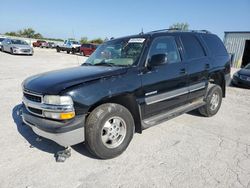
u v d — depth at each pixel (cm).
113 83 313
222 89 561
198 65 458
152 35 392
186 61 434
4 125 439
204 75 477
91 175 287
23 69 1238
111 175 287
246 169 304
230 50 2202
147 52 367
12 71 1143
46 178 279
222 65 532
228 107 624
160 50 392
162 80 378
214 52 522
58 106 278
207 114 511
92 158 326
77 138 290
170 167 306
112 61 388
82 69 364
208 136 411
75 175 286
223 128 454
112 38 476
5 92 708
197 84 462
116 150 325
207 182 274
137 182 274
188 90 440
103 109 305
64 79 307
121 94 321
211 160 326
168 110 412
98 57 427
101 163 314
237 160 327
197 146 369
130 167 305
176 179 280
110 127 320
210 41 527
